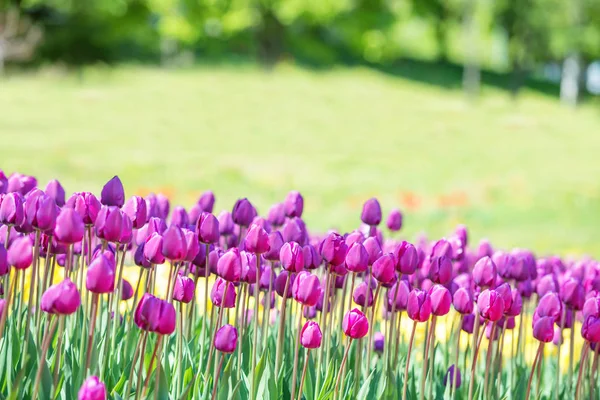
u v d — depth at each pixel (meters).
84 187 16.72
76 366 2.73
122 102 33.34
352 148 27.31
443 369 3.69
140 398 2.61
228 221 3.67
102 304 3.49
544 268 3.99
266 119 32.59
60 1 40.91
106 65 43.69
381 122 34.78
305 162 23.17
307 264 3.17
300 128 31.19
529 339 4.75
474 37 49.81
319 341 2.75
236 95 37.81
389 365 3.03
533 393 3.54
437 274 3.19
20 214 2.80
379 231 3.96
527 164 26.52
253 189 18.52
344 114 35.97
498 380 3.34
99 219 2.77
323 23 49.91
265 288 3.32
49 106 30.77
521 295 3.62
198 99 35.78
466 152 28.67
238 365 2.94
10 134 23.95
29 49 39.50
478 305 2.98
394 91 45.72
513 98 51.94
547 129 38.09
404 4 53.72
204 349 3.20
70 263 3.12
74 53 42.16
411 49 57.16
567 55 54.25
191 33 48.41
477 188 19.69
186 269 3.47
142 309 2.44
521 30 51.12
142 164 20.33
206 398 2.78
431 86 51.62
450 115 38.84
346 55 56.69
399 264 3.01
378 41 51.91
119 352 3.08
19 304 3.00
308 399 3.03
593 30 50.19
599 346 3.29
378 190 19.14
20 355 2.86
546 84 63.69
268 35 49.69
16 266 2.47
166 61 50.16
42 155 20.53
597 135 37.84
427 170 23.38
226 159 22.44
